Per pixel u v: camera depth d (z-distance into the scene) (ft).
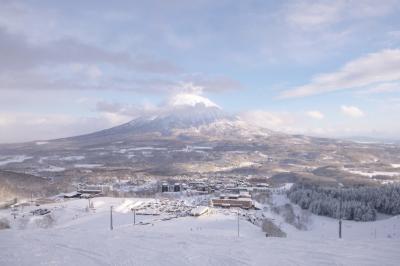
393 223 284.41
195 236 79.00
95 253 59.57
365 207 352.69
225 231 209.36
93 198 442.91
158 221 274.36
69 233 84.53
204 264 52.47
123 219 287.69
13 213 310.04
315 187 500.74
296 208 402.52
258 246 66.28
